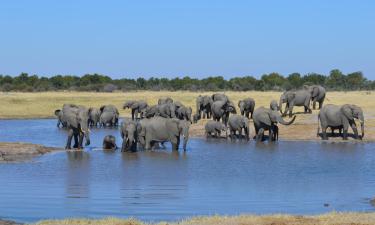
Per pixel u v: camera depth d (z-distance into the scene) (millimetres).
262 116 44000
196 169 30125
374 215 18109
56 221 17578
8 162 32906
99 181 26656
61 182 26406
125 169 30219
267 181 26641
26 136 49438
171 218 19234
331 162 32594
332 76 137875
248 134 45406
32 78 145125
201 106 58469
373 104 65312
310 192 23938
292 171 29422
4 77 144875
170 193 23750
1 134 51125
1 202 21953
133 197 22922
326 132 46844
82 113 39594
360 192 24078
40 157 35250
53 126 59562
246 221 17297
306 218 17656
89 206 21250
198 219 17719
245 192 24000
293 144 42000
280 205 21500
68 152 37844
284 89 127500
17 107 76125
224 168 30453
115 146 39750
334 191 24281
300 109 59750
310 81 134500
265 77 143250
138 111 65375
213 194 23562
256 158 34438
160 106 55219
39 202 22000
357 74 136375
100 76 145250
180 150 38844
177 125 38781
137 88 136875
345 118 43594
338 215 18156
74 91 124500
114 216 19469
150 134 39156
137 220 18141
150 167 30906
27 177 27844
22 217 19484
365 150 38094
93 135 50469
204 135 48719
